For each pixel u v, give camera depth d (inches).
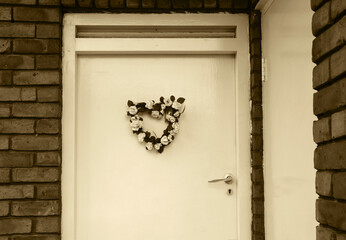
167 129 121.6
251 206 120.5
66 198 117.9
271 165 110.3
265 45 116.7
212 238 121.8
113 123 123.0
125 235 120.8
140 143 122.6
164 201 121.9
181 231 121.5
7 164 115.3
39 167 115.9
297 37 89.7
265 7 115.6
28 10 118.3
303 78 85.9
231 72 125.5
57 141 116.4
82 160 121.8
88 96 123.3
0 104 116.3
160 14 123.2
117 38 122.3
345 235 61.7
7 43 117.5
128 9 122.1
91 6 120.5
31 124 116.3
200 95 124.6
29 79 117.1
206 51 123.3
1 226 114.1
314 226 79.7
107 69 124.0
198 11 123.6
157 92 124.2
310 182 81.9
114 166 122.0
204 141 123.8
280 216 102.0
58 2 119.2
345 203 61.7
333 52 65.6
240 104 122.5
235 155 123.8
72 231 117.4
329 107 66.3
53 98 117.1
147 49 122.3
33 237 114.3
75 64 121.5
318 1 69.1
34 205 115.0
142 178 122.1
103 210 121.0
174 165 122.7
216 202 122.4
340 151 62.6
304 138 85.2
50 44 118.4
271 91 110.8
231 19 123.7
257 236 117.0
